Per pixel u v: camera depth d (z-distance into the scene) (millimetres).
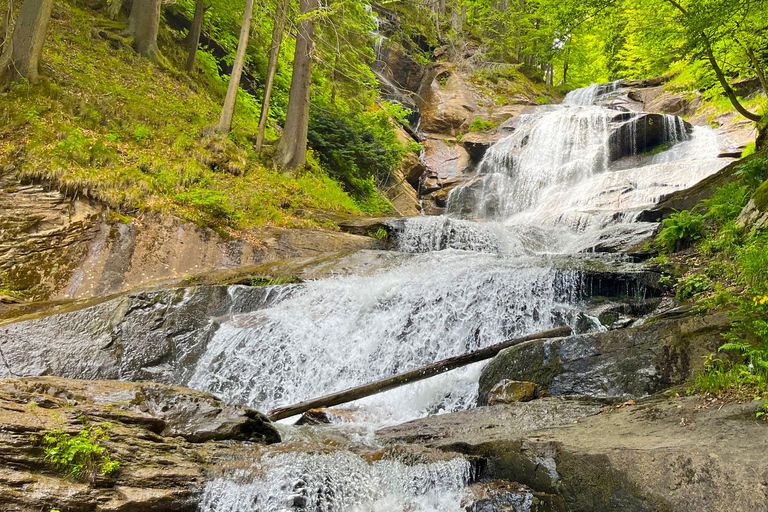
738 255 8766
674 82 14242
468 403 7832
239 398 8773
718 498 3723
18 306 9867
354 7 19531
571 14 11719
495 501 4668
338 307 9852
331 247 13461
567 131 24188
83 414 4965
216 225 12727
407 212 24281
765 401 4574
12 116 12086
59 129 12219
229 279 11172
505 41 37375
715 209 10617
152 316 9289
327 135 20594
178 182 13203
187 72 19219
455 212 24312
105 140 12930
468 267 10734
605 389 6613
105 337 8891
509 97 32594
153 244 11719
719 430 4414
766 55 13195
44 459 4367
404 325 9625
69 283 10750
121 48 17172
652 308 9195
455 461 5047
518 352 7543
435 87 33312
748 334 5887
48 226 10898
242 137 17000
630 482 4105
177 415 5684
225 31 22828
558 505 4508
